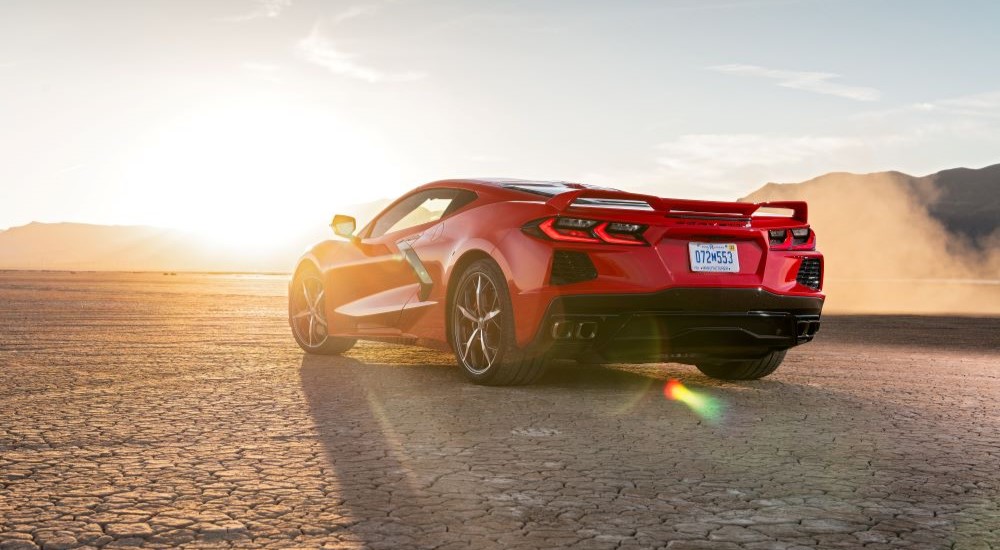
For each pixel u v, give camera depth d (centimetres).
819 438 477
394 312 718
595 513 330
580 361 615
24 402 560
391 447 438
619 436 472
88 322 1299
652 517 326
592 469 398
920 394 648
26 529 304
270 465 398
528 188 656
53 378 670
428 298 683
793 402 600
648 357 619
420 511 330
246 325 1281
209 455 417
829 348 1080
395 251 723
